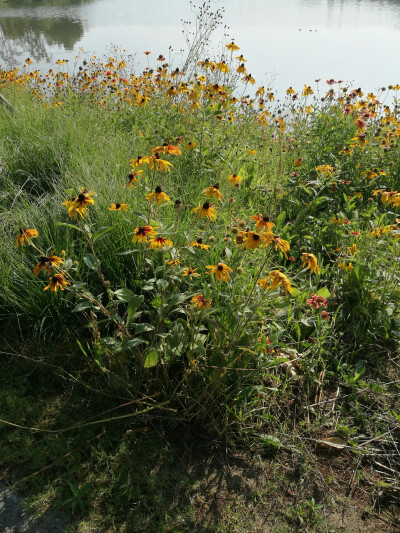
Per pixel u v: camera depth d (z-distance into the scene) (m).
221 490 1.93
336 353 2.66
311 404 2.37
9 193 3.51
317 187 3.99
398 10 31.48
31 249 2.83
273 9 32.12
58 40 15.34
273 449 2.12
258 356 2.27
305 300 2.81
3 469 1.95
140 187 3.16
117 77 7.41
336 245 3.51
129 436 2.12
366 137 4.64
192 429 2.18
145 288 2.11
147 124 5.40
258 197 4.11
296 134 5.48
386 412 2.31
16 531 1.72
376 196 4.23
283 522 1.82
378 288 2.89
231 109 5.45
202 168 4.26
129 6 32.88
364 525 1.82
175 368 2.38
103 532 1.75
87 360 2.43
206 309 2.04
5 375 2.39
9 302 2.65
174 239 2.81
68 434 2.11
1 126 4.76
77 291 2.03
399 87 5.93
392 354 2.69
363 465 2.08
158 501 1.86
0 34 16.44
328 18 27.55
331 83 5.91
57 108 5.74
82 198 1.96
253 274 2.61
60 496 1.85
